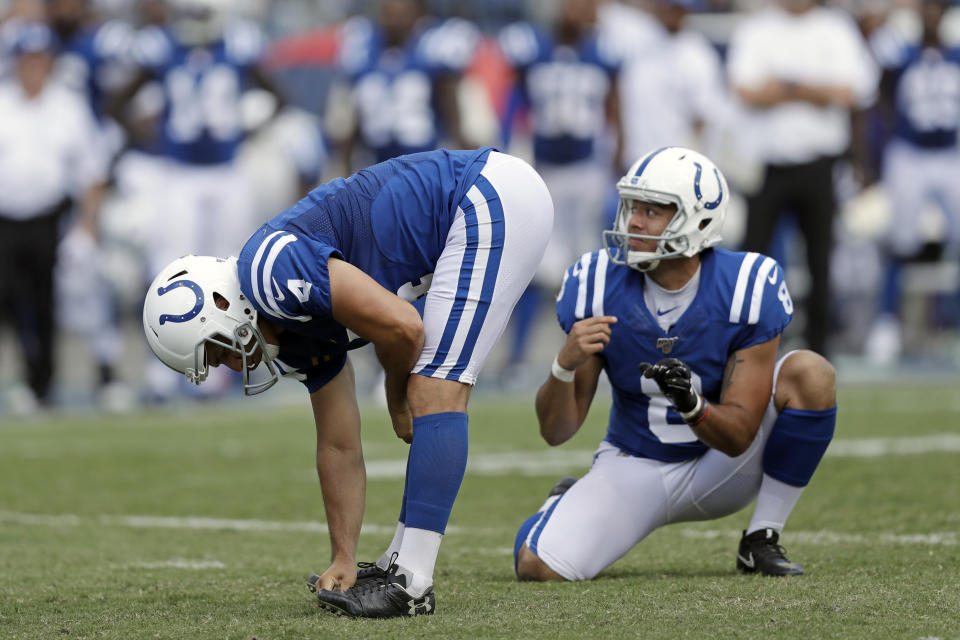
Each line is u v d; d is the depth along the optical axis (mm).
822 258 35094
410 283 12656
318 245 11836
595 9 39312
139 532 18578
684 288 13961
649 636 10992
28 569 15523
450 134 37812
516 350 40125
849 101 34656
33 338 36688
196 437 29891
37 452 27562
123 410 36969
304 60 52062
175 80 36000
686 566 15078
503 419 32031
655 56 39969
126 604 13031
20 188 35250
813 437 14078
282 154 47188
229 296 12180
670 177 13617
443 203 12578
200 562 15945
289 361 12828
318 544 17406
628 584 13672
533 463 24531
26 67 35312
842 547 15594
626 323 14141
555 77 39438
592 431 29438
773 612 11797
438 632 11312
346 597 12062
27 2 35656
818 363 14133
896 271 43250
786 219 42625
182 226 36312
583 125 39500
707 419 13398
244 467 25062
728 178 44000
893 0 42625
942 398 34062
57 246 36094
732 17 45719
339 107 39344
